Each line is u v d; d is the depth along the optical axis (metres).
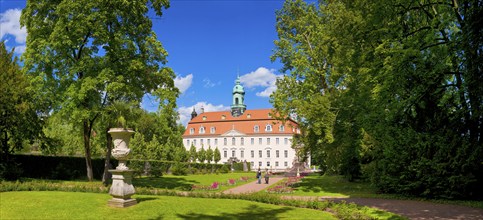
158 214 10.90
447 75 17.27
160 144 56.88
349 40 20.80
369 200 17.42
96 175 31.59
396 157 18.28
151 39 24.86
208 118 102.25
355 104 22.81
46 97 22.41
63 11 21.06
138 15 24.28
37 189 16.38
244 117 98.06
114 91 21.69
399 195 18.86
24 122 22.69
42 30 22.45
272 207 13.27
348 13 20.27
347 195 20.23
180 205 12.42
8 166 22.19
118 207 11.62
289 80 25.03
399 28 18.48
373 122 20.69
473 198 16.47
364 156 21.38
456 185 16.25
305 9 27.77
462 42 14.66
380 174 19.84
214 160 89.38
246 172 68.06
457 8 15.95
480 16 13.72
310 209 13.16
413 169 17.38
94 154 47.62
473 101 15.71
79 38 21.83
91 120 25.02
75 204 11.97
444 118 17.52
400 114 18.50
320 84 26.17
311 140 27.08
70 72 21.84
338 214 11.81
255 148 94.12
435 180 16.80
